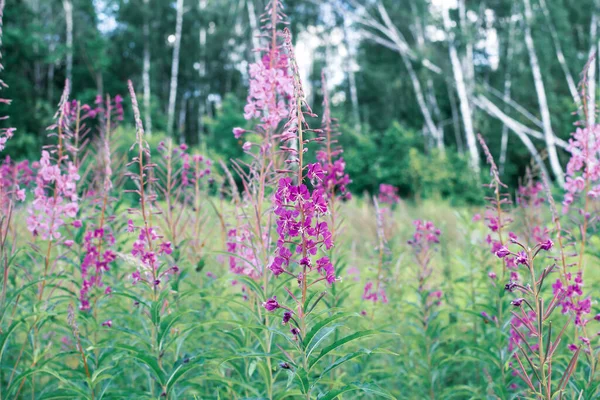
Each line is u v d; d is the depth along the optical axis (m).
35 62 28.44
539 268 3.97
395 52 32.81
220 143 24.88
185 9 33.94
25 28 26.38
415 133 27.95
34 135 22.50
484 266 4.36
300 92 2.31
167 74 37.78
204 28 36.03
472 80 28.31
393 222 5.72
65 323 3.15
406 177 22.91
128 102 28.91
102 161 4.19
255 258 3.20
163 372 2.56
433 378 3.63
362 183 23.53
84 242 3.43
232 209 3.93
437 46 29.66
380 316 4.48
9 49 25.38
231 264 3.67
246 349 2.72
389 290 4.64
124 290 3.15
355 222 9.02
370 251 5.43
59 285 3.32
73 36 30.66
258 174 3.29
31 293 3.51
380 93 33.38
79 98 28.58
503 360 3.14
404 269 4.88
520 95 30.61
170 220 3.82
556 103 29.50
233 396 3.02
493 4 31.22
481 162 28.73
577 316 2.83
